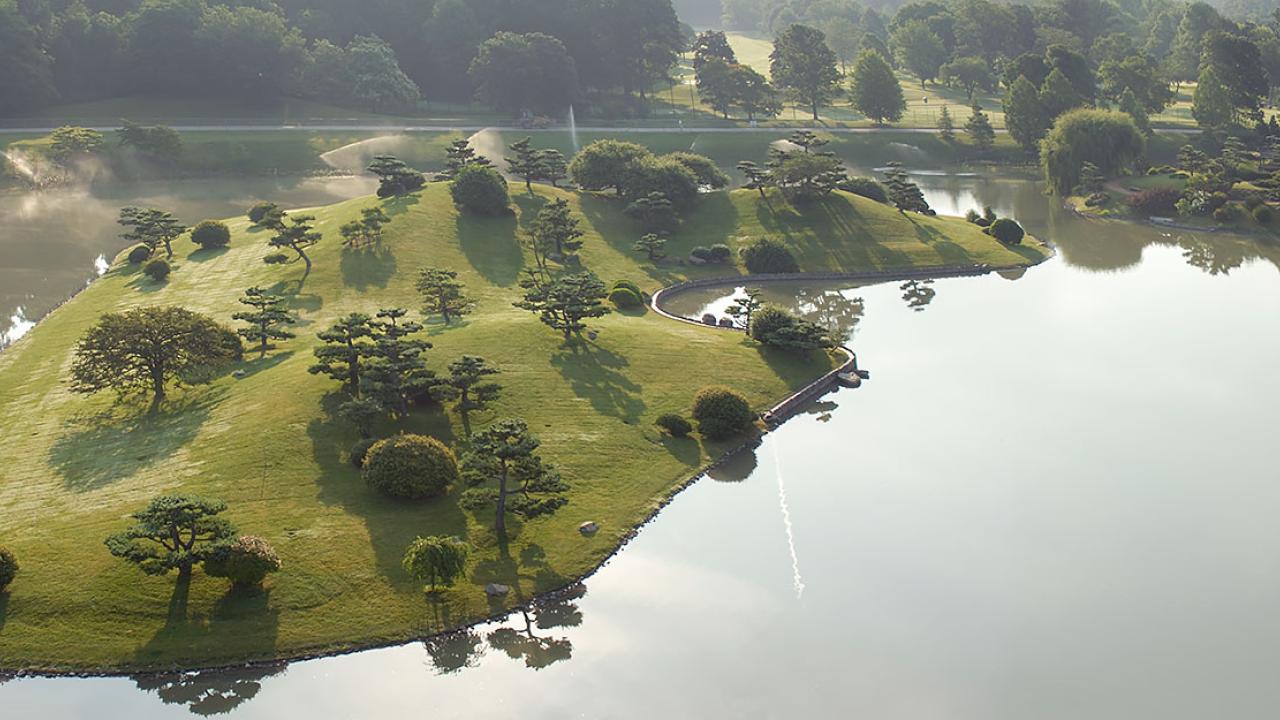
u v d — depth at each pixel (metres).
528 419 57.22
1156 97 190.88
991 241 112.25
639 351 68.88
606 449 55.41
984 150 182.50
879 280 101.31
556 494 50.06
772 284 99.06
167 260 93.62
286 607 40.53
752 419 61.38
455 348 65.00
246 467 49.72
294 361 63.38
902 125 197.25
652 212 107.56
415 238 94.00
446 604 41.88
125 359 58.44
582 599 43.66
